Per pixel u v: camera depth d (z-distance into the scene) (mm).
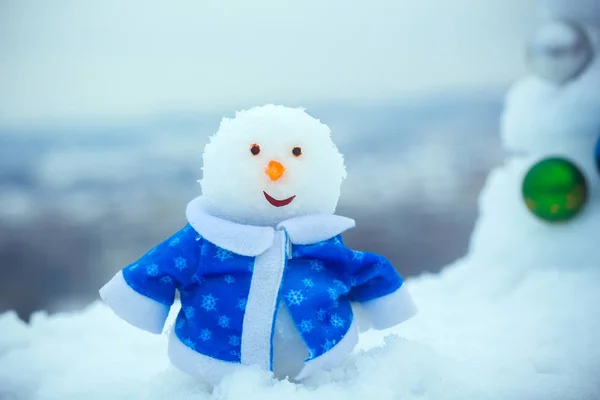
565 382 549
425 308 768
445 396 522
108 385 579
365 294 578
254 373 520
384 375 528
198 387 545
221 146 558
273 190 545
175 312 721
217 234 543
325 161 562
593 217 827
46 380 593
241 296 538
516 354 597
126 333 695
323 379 539
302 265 553
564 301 730
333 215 567
